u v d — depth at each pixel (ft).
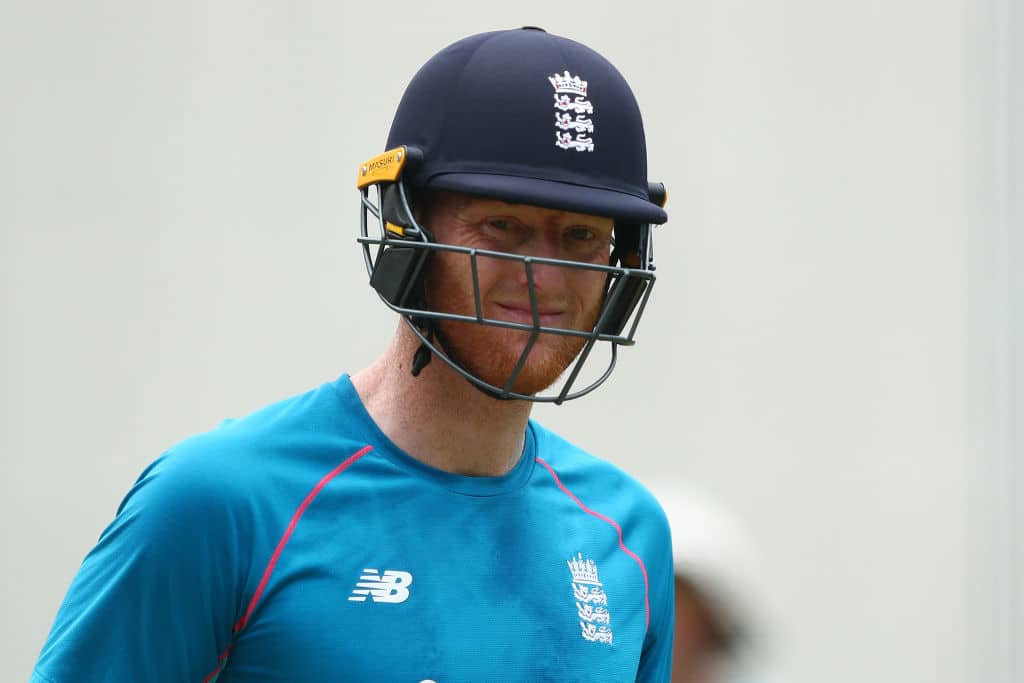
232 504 20.44
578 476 24.84
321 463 21.49
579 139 21.31
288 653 20.06
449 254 21.17
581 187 21.13
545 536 22.86
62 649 20.45
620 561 24.16
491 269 20.88
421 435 22.00
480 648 21.12
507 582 21.84
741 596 29.94
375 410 22.39
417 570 21.08
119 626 20.16
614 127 21.75
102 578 20.52
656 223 22.12
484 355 20.97
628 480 25.79
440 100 21.56
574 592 22.65
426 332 21.63
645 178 22.52
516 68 21.50
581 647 22.24
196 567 20.07
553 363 21.21
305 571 20.39
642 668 25.26
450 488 22.00
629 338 21.77
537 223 21.02
